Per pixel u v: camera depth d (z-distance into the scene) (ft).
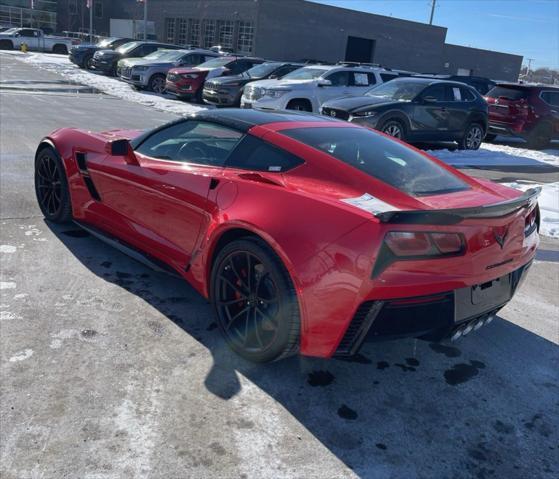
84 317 10.96
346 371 10.08
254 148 10.91
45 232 15.48
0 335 9.96
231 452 7.68
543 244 19.03
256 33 125.29
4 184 19.85
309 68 48.32
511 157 41.01
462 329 9.69
